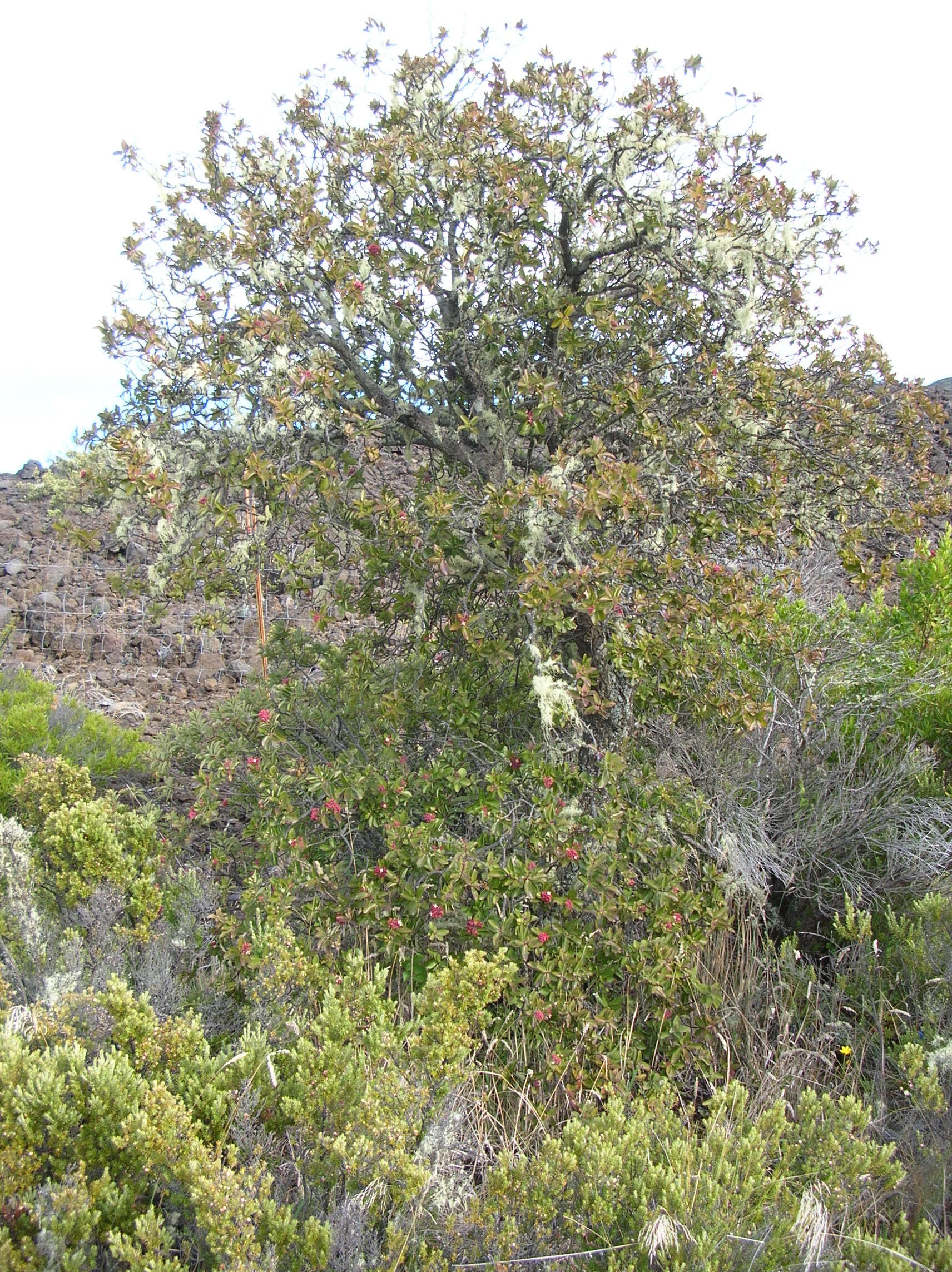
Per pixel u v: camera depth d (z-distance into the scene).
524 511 2.90
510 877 2.69
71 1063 2.02
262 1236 1.83
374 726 3.29
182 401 3.20
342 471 3.23
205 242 3.31
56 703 4.87
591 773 3.23
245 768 3.46
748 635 3.01
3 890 2.93
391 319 3.23
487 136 3.11
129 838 3.31
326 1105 2.12
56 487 3.46
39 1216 1.75
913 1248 2.03
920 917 3.12
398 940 2.77
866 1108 2.47
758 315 3.35
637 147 3.11
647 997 2.85
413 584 3.00
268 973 2.59
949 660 4.16
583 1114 2.42
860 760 3.96
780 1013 2.98
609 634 3.24
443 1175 2.14
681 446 3.07
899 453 3.51
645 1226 1.87
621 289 3.43
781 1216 2.01
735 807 3.50
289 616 6.33
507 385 3.42
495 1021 2.75
